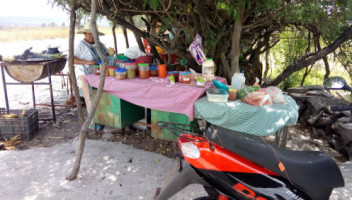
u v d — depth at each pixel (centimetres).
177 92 347
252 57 626
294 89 554
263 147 185
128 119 421
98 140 423
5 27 3175
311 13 381
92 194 289
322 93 519
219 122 319
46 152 382
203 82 346
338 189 298
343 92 606
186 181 200
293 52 639
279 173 183
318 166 186
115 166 345
